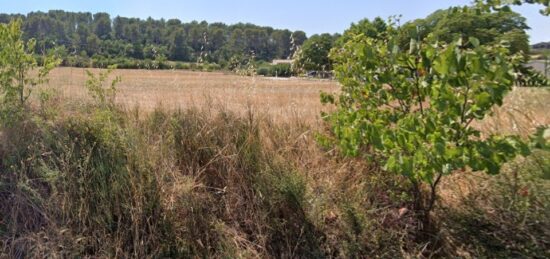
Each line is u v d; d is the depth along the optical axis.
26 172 3.44
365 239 2.98
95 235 3.06
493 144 2.22
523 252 2.70
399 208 3.20
